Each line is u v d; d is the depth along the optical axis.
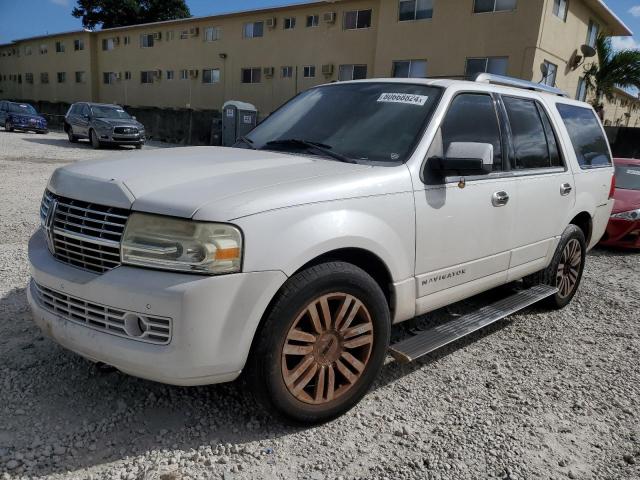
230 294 2.35
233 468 2.48
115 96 39.16
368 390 3.05
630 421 3.12
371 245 2.83
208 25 31.20
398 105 3.54
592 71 22.14
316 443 2.71
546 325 4.60
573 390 3.44
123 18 49.09
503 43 19.50
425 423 2.96
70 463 2.44
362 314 2.88
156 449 2.58
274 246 2.44
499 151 3.82
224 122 23.27
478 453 2.72
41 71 45.56
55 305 2.65
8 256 5.43
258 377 2.54
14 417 2.74
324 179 2.76
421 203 3.11
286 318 2.54
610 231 7.86
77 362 3.31
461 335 3.44
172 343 2.32
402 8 22.12
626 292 5.76
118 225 2.42
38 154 16.50
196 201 2.37
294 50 27.12
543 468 2.64
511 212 3.85
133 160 3.02
